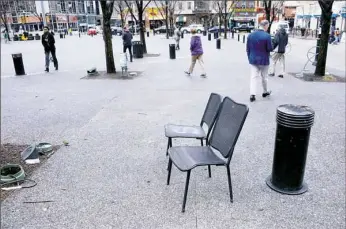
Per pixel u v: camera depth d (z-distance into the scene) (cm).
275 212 317
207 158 326
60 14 6625
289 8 5291
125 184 373
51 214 318
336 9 3161
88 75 1141
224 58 1609
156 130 554
